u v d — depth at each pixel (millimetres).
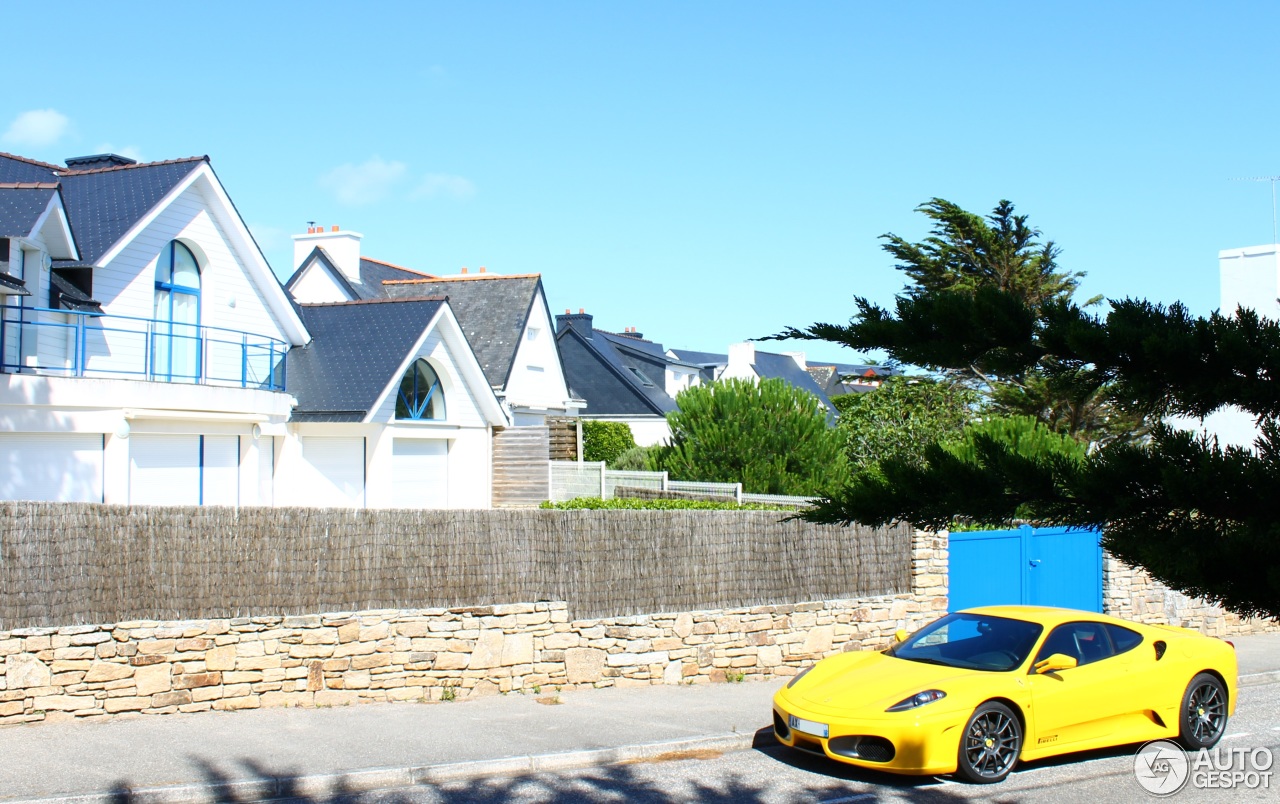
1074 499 5043
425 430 22125
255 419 18422
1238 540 4645
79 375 16469
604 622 12969
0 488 15500
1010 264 33875
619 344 48125
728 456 24266
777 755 10328
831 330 5238
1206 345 4688
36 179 19453
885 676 9859
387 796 8711
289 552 11344
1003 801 8773
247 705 11016
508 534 12531
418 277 37031
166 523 10781
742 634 13836
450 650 12039
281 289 20766
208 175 18859
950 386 29500
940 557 15484
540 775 9461
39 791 8148
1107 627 10555
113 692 10398
